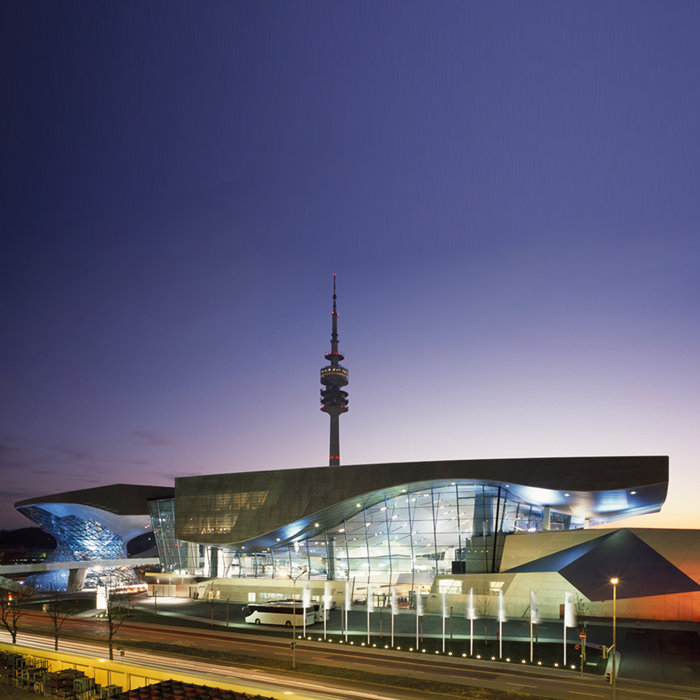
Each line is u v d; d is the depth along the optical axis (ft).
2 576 377.71
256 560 331.36
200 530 322.55
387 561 303.68
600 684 146.20
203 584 332.80
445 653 183.01
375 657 179.93
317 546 318.04
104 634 226.79
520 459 274.36
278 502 306.96
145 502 425.28
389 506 305.32
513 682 147.95
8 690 135.44
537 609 236.43
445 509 297.12
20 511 476.95
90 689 123.95
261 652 188.24
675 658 170.30
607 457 264.72
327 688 141.08
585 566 240.12
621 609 224.74
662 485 258.37
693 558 232.12
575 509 318.86
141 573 443.32
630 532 246.27
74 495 429.79
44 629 240.94
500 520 289.74
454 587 261.03
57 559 486.38
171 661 173.78
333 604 279.49
